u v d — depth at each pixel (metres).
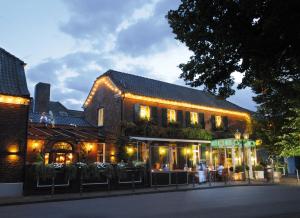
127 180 18.97
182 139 24.91
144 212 9.88
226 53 6.53
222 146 26.48
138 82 27.50
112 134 23.11
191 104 28.16
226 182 23.28
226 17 5.89
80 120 27.08
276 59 6.22
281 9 5.00
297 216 8.72
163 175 20.72
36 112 25.78
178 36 7.03
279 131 24.91
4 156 15.52
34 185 15.64
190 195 15.52
